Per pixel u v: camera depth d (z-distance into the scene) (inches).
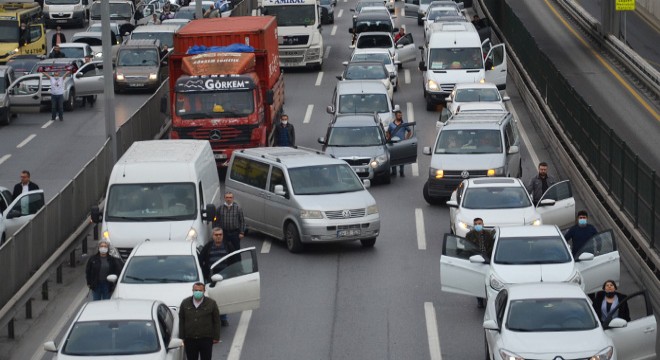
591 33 7406.5
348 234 3120.1
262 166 3309.5
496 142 3740.2
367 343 2423.7
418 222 3508.9
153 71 5723.4
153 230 2886.3
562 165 4242.1
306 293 2795.3
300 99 5585.6
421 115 5152.6
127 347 1955.0
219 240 2608.3
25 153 4515.3
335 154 3941.9
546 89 4899.1
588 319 2084.2
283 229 3196.4
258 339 2460.6
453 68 5246.1
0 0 7145.7
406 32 7829.7
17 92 5187.0
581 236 2755.9
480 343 2412.6
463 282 2568.9
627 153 3193.9
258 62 4217.5
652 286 2751.0
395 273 2967.5
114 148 3656.5
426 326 2534.5
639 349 2137.1
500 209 3080.7
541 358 1989.4
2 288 2449.6
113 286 2534.5
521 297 2133.4
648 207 2938.0
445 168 3641.7
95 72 5605.3
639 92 5620.1
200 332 2103.8
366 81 4808.1
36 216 2768.2
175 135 4025.6
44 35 7037.4
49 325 2615.7
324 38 7642.7
